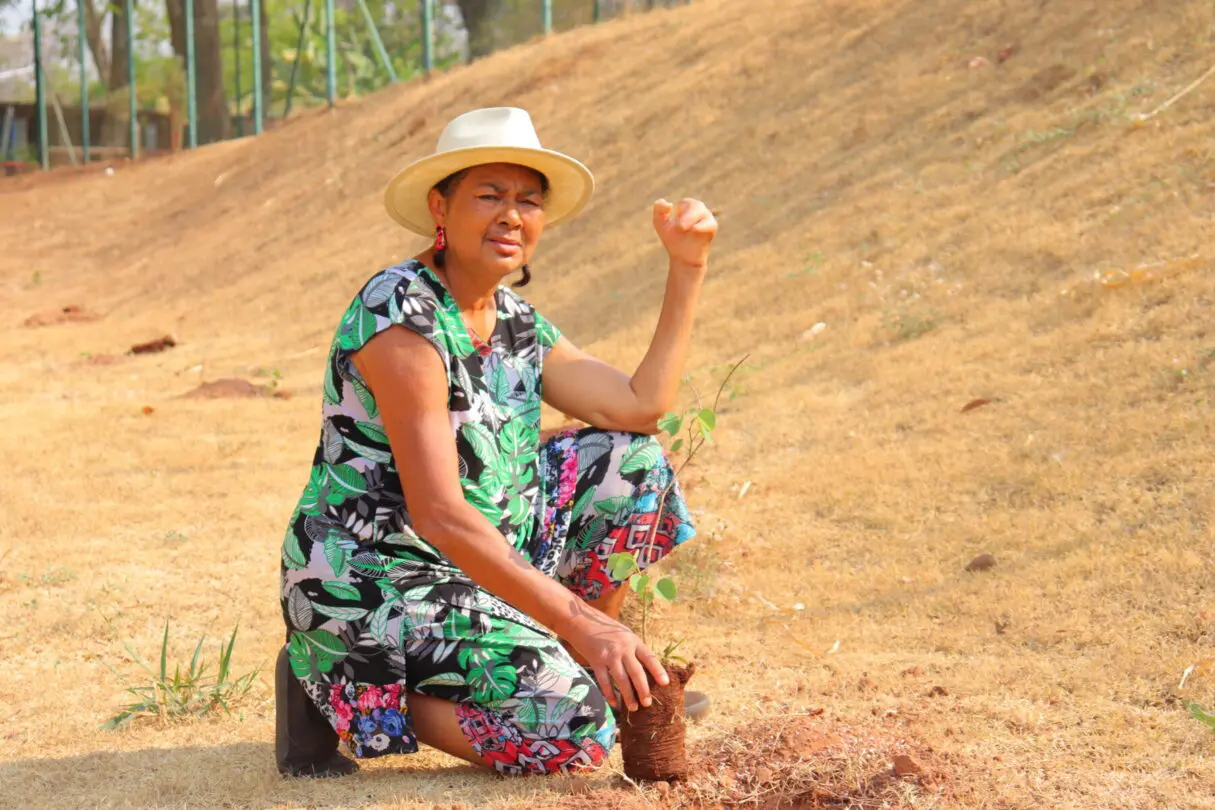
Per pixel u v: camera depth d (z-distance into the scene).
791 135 11.22
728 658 3.83
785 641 3.96
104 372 10.84
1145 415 5.17
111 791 2.92
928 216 8.58
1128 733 2.98
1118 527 4.34
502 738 2.80
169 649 4.15
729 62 13.70
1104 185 7.79
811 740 2.90
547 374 3.13
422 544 2.86
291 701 2.95
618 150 13.11
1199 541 4.04
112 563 5.20
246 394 9.27
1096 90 9.14
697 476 5.92
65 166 24.20
